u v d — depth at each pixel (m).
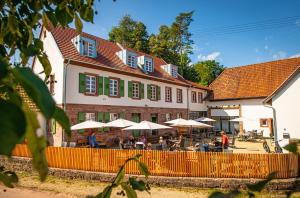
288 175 11.64
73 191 11.21
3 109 0.39
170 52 54.78
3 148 0.37
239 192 0.86
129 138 21.77
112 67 23.44
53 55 20.30
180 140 20.33
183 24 55.88
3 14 1.38
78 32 1.53
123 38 53.41
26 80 0.43
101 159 12.79
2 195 10.47
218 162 11.91
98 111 21.89
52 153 13.58
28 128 0.44
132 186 1.15
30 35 1.31
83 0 1.56
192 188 11.73
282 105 15.67
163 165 12.14
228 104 35.25
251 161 11.78
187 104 33.34
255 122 32.91
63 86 19.36
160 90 29.14
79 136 20.06
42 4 1.46
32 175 13.23
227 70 39.09
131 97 25.33
